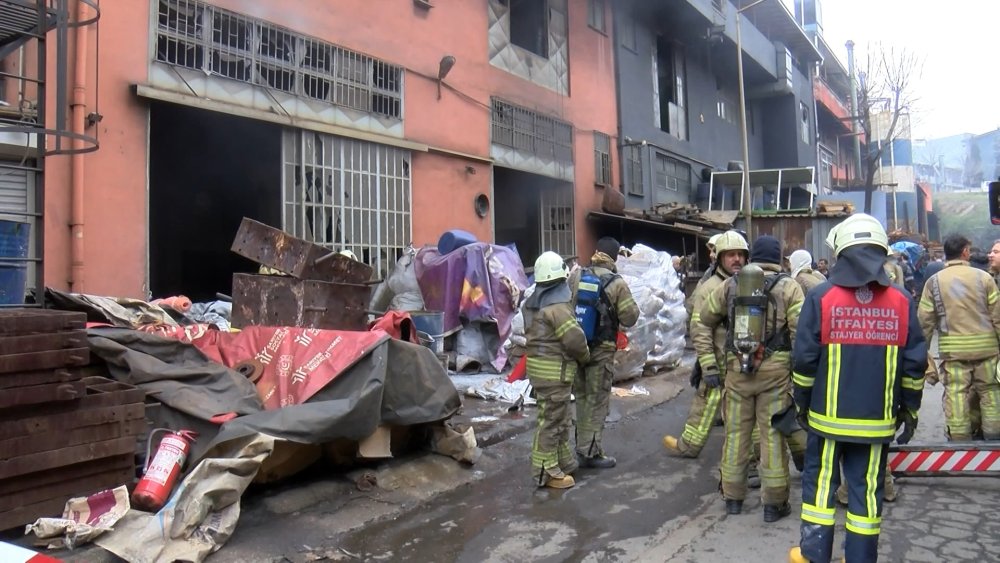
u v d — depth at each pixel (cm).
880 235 312
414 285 963
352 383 462
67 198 688
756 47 2412
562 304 480
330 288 569
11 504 336
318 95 968
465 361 883
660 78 1981
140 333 456
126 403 380
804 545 317
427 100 1149
